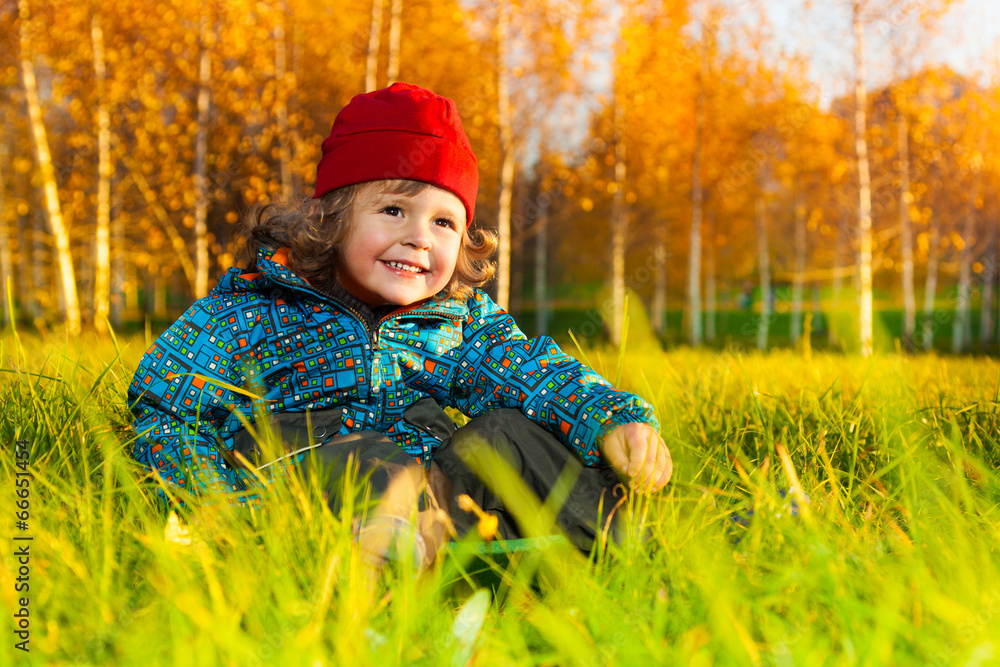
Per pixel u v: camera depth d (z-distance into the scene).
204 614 0.87
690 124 18.42
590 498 1.49
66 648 0.91
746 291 30.56
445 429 1.81
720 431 2.14
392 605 1.04
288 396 1.70
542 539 1.32
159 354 1.64
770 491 1.38
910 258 18.52
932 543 1.16
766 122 18.30
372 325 1.77
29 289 20.08
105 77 13.72
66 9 13.28
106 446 1.45
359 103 1.79
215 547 1.15
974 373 3.80
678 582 1.09
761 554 1.22
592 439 1.58
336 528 1.16
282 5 14.91
